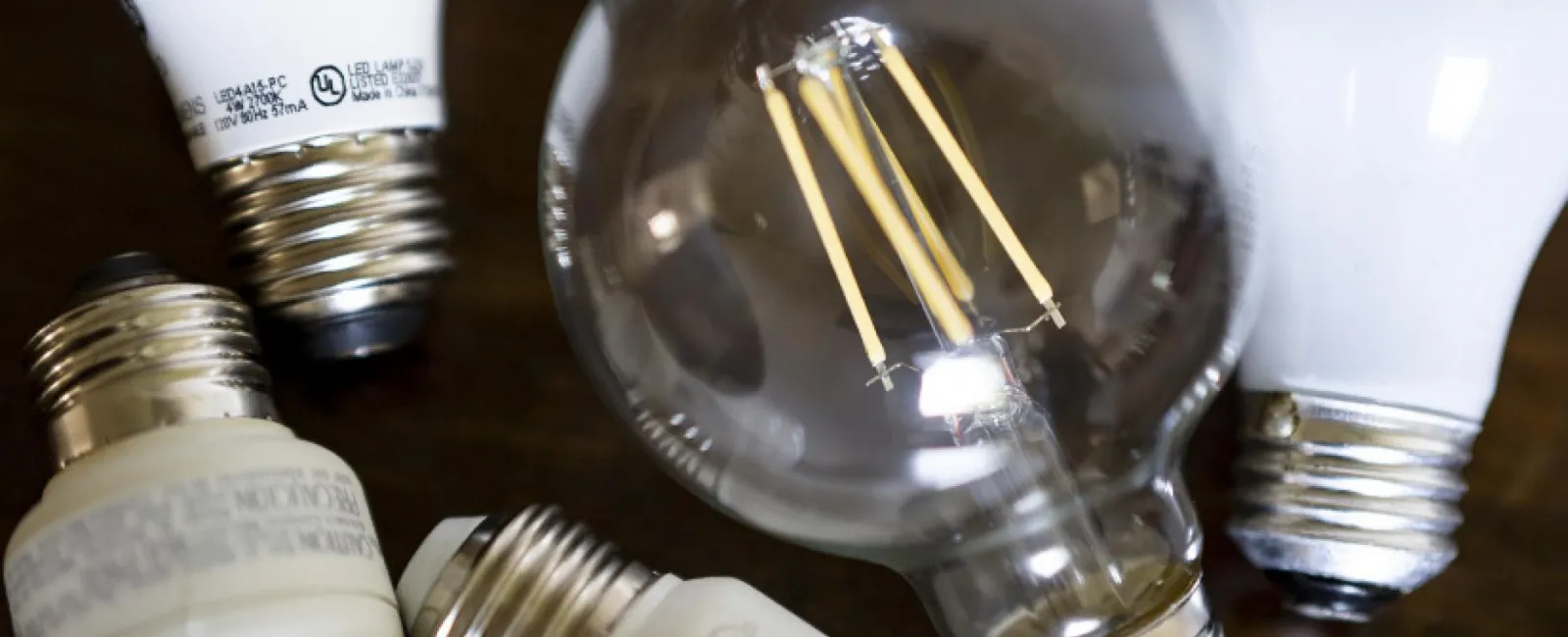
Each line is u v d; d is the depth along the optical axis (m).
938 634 0.28
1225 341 0.26
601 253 0.26
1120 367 0.26
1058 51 0.26
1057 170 0.26
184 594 0.24
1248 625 0.29
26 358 0.25
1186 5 0.26
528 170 0.29
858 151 0.25
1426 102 0.25
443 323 0.28
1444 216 0.25
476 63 0.29
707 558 0.28
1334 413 0.26
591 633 0.25
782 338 0.26
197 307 0.25
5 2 0.28
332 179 0.26
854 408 0.26
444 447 0.28
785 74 0.26
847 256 0.26
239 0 0.26
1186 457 0.29
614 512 0.28
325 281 0.26
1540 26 0.25
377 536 0.27
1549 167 0.25
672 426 0.27
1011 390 0.26
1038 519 0.26
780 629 0.25
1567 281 0.28
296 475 0.25
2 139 0.28
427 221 0.27
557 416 0.29
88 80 0.28
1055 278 0.26
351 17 0.26
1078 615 0.26
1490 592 0.28
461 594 0.25
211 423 0.25
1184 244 0.26
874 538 0.26
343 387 0.28
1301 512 0.26
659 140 0.26
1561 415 0.29
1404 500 0.26
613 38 0.26
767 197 0.26
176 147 0.28
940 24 0.26
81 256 0.28
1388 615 0.28
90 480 0.24
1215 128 0.26
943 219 0.26
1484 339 0.26
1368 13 0.25
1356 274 0.26
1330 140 0.25
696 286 0.26
